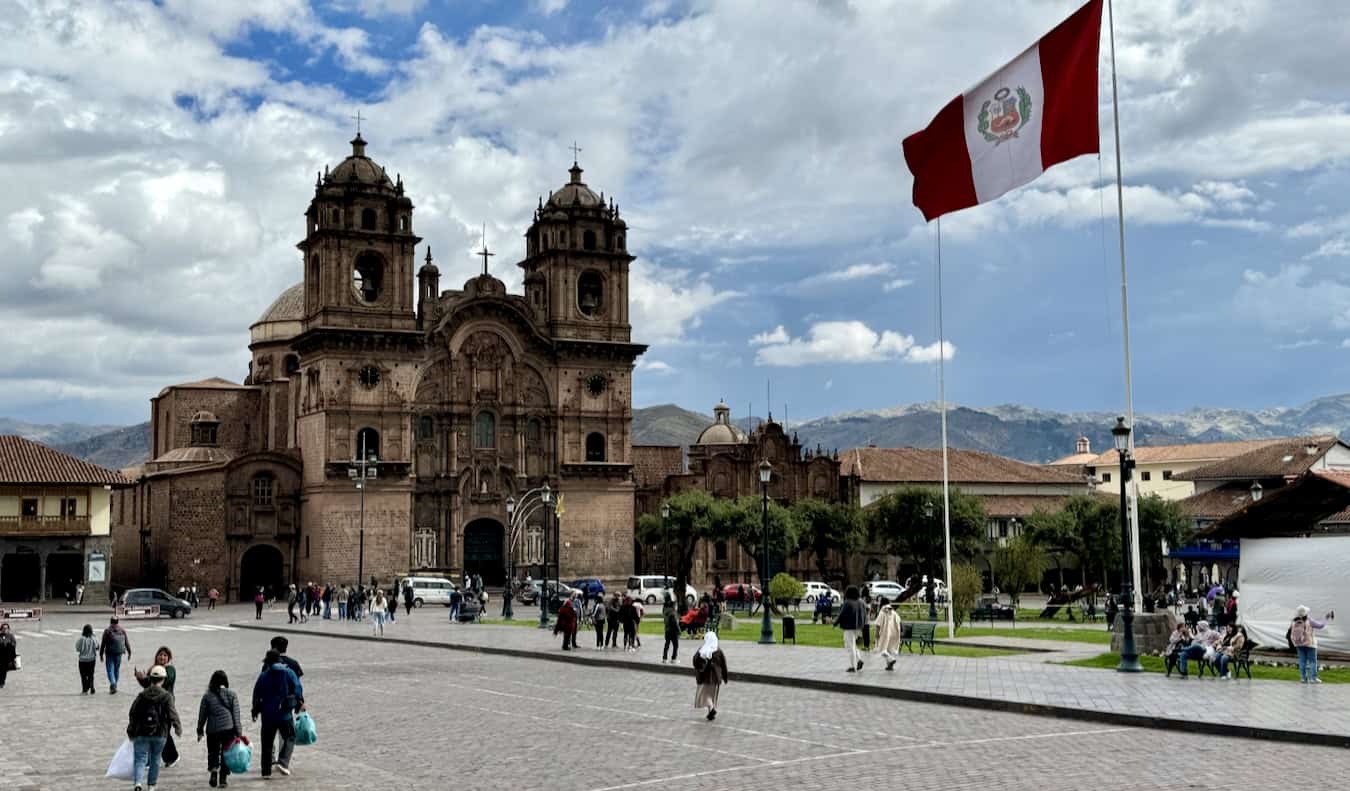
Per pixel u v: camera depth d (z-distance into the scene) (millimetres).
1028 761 25609
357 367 111062
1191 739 28500
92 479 103125
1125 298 47562
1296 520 48719
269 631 74688
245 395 131875
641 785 23625
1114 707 32250
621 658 50219
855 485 128750
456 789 23500
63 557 108250
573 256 121875
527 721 32844
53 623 83188
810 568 126125
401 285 113062
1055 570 120875
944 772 24438
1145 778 23609
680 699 37469
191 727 32719
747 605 93312
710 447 126812
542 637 64000
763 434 128250
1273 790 22391
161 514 115875
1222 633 46000
